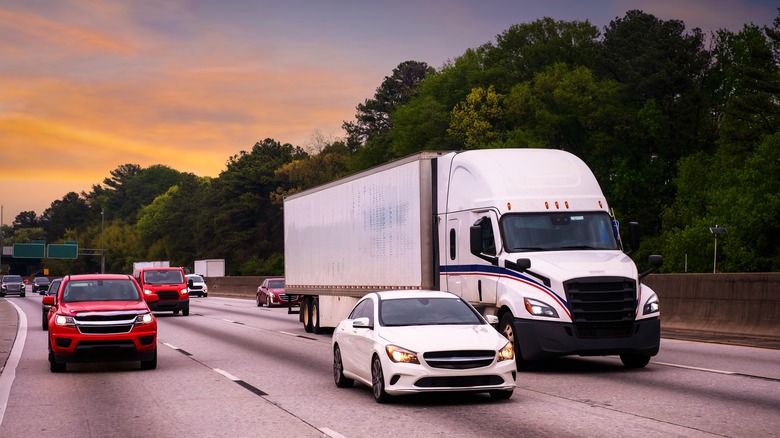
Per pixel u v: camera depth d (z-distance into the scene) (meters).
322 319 27.75
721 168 76.56
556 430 10.01
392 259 21.92
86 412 12.09
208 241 149.88
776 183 69.69
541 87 85.00
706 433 9.63
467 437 9.67
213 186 152.88
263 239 136.88
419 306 13.27
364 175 23.94
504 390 12.13
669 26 92.19
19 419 11.52
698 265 72.00
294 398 13.17
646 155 85.25
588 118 82.94
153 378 16.12
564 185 17.77
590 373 15.95
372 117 136.62
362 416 11.29
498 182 17.67
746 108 76.44
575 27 94.31
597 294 15.99
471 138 87.31
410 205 20.75
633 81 84.69
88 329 16.84
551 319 15.92
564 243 17.09
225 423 10.95
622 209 84.50
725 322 24.05
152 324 17.31
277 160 140.88
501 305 16.83
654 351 16.19
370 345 12.70
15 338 27.52
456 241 18.88
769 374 15.08
